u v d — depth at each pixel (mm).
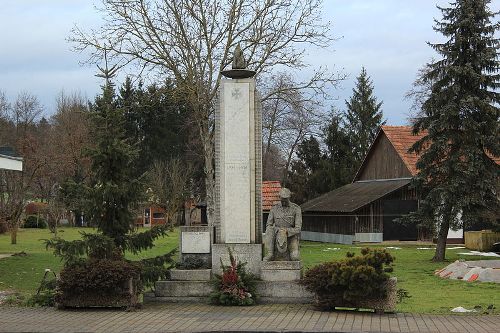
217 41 34062
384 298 11383
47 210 44406
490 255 30656
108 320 10625
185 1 33344
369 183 46719
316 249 35844
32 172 44875
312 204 47125
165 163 58250
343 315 11117
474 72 25828
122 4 32906
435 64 26906
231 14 33969
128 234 12891
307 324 10195
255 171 13398
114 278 11547
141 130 62375
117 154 12617
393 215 40438
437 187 26484
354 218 40375
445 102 26422
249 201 13297
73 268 11828
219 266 13078
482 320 10758
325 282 11484
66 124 53594
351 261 11430
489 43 26156
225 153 13406
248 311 11531
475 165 25828
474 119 26375
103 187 12492
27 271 21375
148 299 12695
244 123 13398
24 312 11469
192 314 11211
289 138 60750
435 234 29234
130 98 45594
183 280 12805
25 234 46562
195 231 13477
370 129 66250
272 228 13016
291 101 35844
